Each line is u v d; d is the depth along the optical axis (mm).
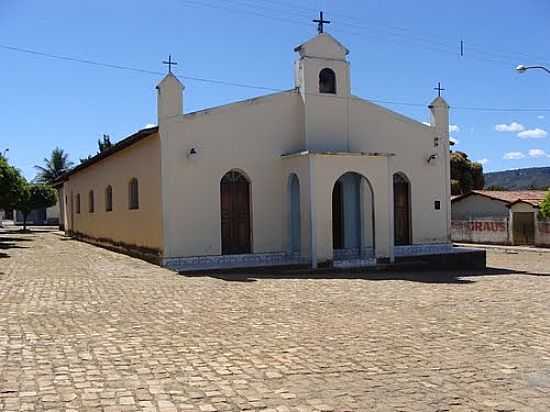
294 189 18719
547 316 10102
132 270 16750
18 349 7527
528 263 23359
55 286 13477
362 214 19312
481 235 36656
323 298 12078
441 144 21219
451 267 19578
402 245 20594
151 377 6344
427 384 6176
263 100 18531
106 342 7961
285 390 5938
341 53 19375
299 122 18984
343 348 7715
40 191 49125
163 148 17266
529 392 5922
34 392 5809
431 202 21016
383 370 6691
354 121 19562
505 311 10609
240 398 5680
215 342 8023
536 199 35000
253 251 18344
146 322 9406
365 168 18219
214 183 17875
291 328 9000
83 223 31719
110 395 5734
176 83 17422
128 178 21484
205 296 12219
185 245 17531
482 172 51156
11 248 26062
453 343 8023
